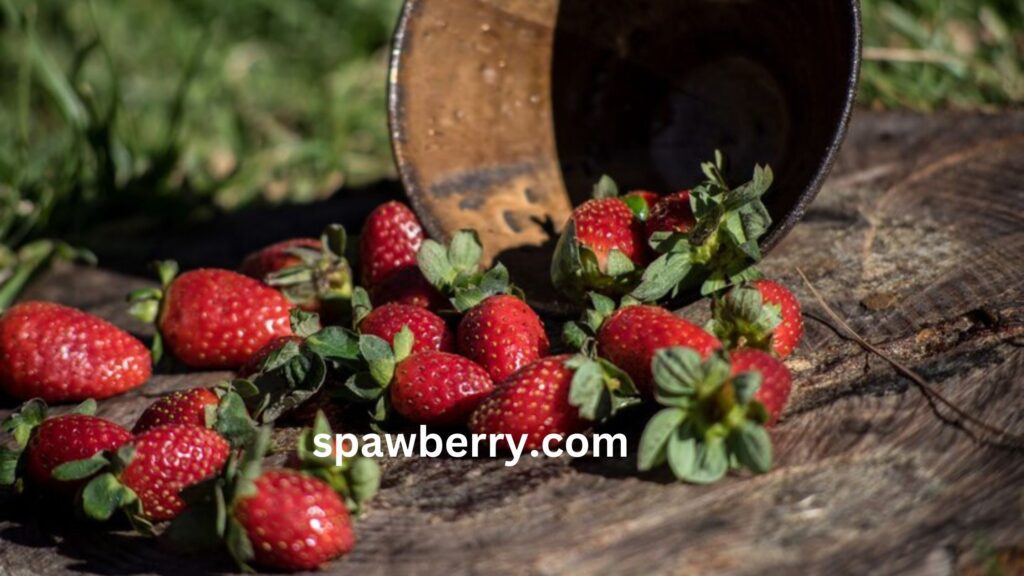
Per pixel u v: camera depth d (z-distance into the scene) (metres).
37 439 0.55
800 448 0.52
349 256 0.67
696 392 0.49
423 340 0.58
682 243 0.56
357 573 0.49
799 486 0.50
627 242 0.59
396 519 0.51
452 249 0.60
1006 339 0.55
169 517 0.53
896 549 0.47
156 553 0.52
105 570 0.52
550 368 0.53
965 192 0.68
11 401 0.65
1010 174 0.70
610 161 0.67
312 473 0.50
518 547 0.49
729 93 0.66
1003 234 0.63
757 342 0.54
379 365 0.55
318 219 0.80
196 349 0.63
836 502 0.49
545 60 0.66
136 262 0.79
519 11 0.65
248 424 0.54
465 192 0.65
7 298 0.75
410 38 0.64
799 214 0.57
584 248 0.58
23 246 0.80
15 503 0.57
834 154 0.57
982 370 0.54
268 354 0.58
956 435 0.51
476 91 0.65
